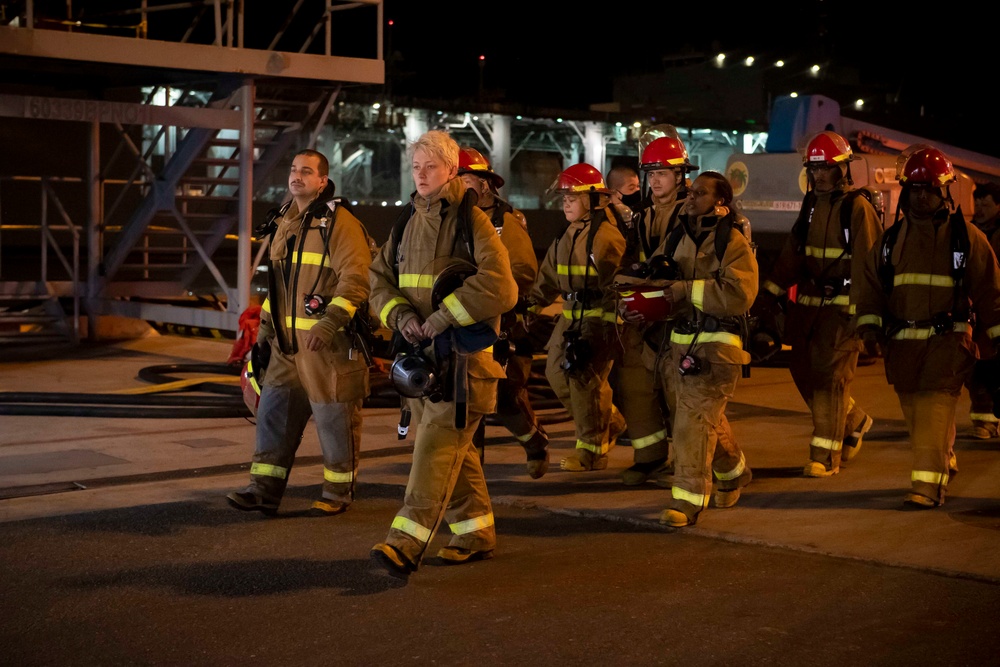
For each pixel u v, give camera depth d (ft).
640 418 21.36
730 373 18.15
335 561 16.31
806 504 19.85
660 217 20.58
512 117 96.73
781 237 47.19
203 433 26.05
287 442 18.83
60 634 13.30
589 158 100.94
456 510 16.38
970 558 16.26
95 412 27.61
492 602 14.47
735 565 16.14
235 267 67.56
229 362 34.37
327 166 19.11
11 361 37.76
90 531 17.80
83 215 62.13
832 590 14.92
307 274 18.37
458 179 15.42
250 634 13.32
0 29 32.01
